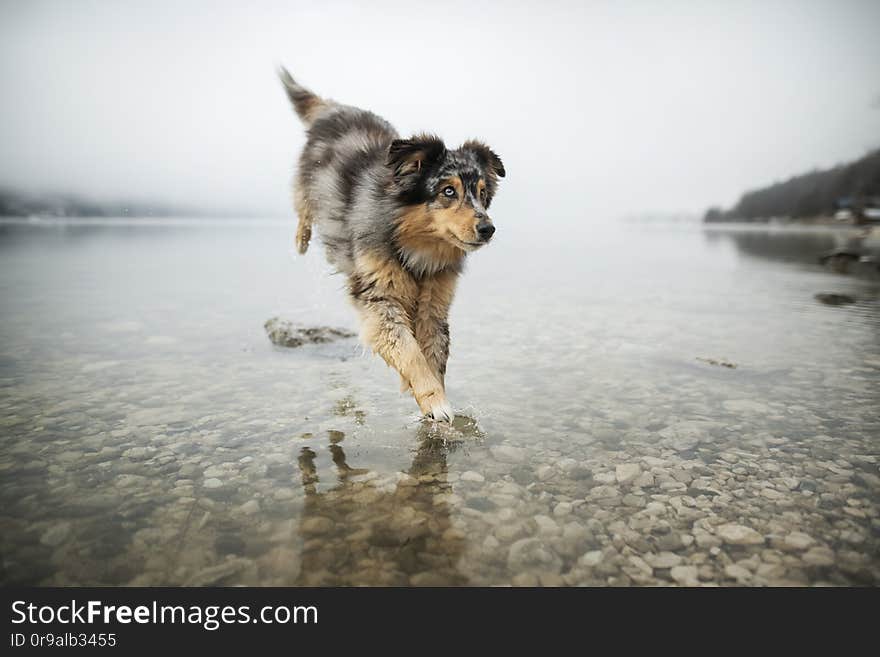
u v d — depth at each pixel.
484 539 1.01
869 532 1.03
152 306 2.82
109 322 2.46
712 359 1.94
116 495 1.12
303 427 1.43
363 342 1.53
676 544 1.00
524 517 1.07
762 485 1.17
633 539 1.01
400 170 1.46
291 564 0.95
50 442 1.32
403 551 0.98
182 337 2.25
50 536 1.00
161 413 1.50
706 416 1.50
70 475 1.19
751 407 1.55
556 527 1.04
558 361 1.97
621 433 1.41
